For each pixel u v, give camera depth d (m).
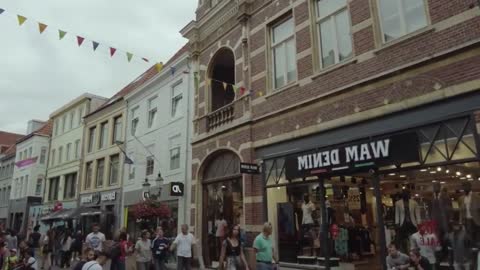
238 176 13.05
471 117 7.14
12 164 41.34
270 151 11.68
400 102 8.37
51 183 32.50
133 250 11.79
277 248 11.00
